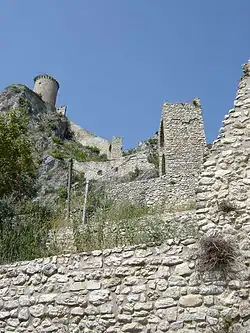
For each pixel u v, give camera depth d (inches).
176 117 1128.8
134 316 285.0
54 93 3341.5
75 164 2057.1
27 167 783.1
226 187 311.9
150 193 812.0
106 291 300.0
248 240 288.4
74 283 311.0
